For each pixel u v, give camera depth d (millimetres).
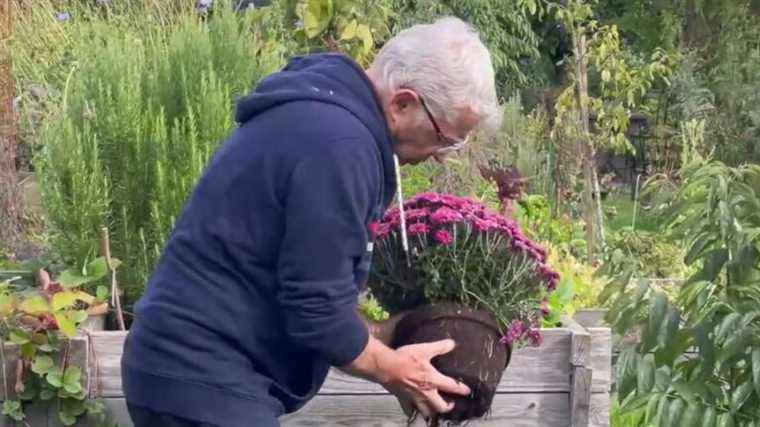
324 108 2756
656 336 3887
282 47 5316
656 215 4254
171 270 2875
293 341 2773
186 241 2854
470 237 3217
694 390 3912
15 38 6809
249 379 2859
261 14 5598
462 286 3197
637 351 3971
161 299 2861
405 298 3264
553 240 6180
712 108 11898
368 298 3824
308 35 5074
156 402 2854
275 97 2785
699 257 3902
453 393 3092
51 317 3742
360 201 2717
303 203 2691
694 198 3951
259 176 2760
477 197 5484
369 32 5000
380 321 3273
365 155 2730
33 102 6395
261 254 2793
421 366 3002
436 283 3201
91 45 5035
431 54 2789
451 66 2783
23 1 7469
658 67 7656
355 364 2855
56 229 4383
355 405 3857
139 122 4332
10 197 5281
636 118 12109
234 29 4844
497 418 3879
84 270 4094
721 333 3748
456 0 12250
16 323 3748
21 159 6098
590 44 7539
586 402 3859
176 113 4543
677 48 13289
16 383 3730
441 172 5492
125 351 2949
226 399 2832
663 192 4473
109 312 4234
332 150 2697
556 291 4184
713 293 3979
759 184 4012
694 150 8156
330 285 2707
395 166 2844
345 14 5078
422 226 3223
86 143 4289
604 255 5199
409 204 3354
